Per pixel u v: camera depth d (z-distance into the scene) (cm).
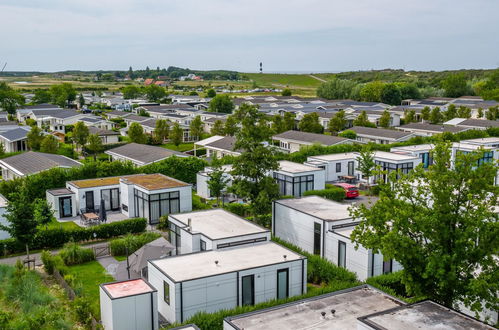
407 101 15700
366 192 5512
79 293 2666
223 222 3359
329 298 2236
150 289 2361
